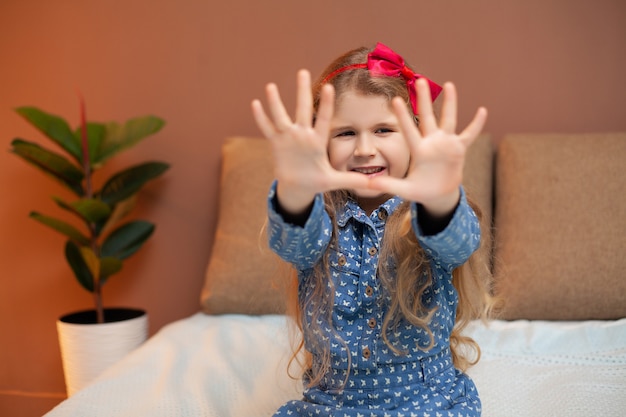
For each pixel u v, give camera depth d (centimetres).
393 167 110
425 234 95
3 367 245
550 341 162
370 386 107
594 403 131
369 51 125
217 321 195
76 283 240
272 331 181
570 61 211
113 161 235
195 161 232
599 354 155
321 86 120
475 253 125
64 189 238
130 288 237
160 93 233
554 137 198
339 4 221
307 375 119
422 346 108
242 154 217
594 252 181
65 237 239
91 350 208
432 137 86
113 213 218
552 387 139
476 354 158
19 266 242
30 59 237
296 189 90
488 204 197
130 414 127
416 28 217
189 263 234
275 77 227
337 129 111
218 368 153
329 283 108
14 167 240
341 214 112
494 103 215
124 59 233
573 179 189
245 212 208
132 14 232
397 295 105
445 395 109
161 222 235
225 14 228
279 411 113
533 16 212
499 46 213
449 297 111
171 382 143
